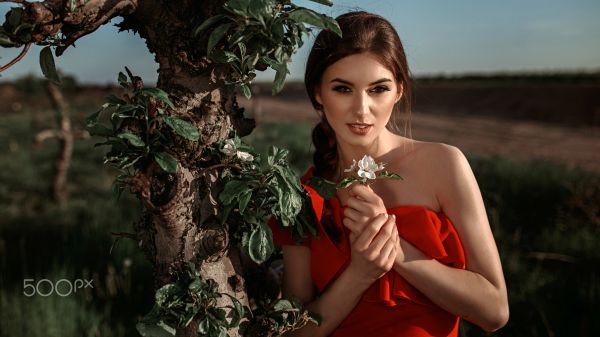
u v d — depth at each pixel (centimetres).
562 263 471
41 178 914
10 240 575
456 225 137
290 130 1464
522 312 377
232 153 117
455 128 2020
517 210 635
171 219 112
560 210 599
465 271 133
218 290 117
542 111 2308
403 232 135
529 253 473
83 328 355
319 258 145
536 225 586
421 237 133
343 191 151
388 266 128
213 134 116
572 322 361
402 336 135
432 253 131
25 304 375
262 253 117
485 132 1898
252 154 124
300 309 135
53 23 95
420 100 2916
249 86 115
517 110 2430
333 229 144
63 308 368
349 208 134
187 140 111
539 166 866
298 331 146
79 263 460
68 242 536
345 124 133
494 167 832
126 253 475
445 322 139
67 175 920
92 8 98
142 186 107
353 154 151
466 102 2786
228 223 121
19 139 1420
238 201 115
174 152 111
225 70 114
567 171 795
